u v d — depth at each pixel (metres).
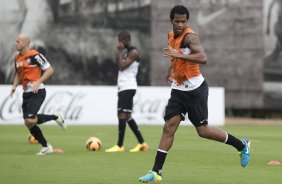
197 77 29.59
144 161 39.12
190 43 28.62
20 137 59.88
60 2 94.88
